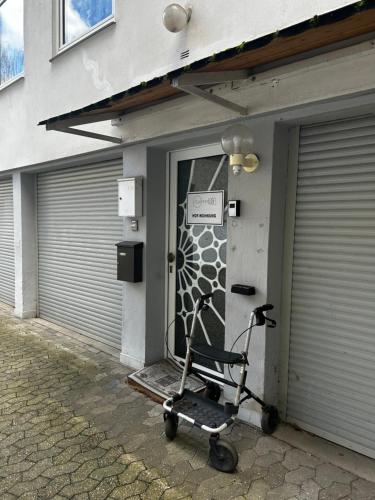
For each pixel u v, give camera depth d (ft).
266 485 8.00
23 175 20.57
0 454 8.96
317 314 9.70
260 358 9.98
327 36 6.85
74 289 18.72
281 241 10.05
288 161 9.93
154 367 13.38
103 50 13.93
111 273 16.37
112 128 13.67
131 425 10.27
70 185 18.47
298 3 8.17
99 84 14.26
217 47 9.91
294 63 8.29
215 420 8.71
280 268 10.13
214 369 12.40
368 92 7.57
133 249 13.06
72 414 10.80
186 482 8.07
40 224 20.99
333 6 7.64
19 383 12.82
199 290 12.85
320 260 9.55
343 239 9.12
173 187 13.39
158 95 10.57
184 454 9.02
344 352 9.27
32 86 18.33
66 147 16.22
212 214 12.17
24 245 20.98
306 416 10.04
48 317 20.92
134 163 13.39
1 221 24.32
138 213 13.10
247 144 8.90
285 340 10.30
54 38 16.69
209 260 12.43
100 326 17.20
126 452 9.07
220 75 8.50
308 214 9.69
